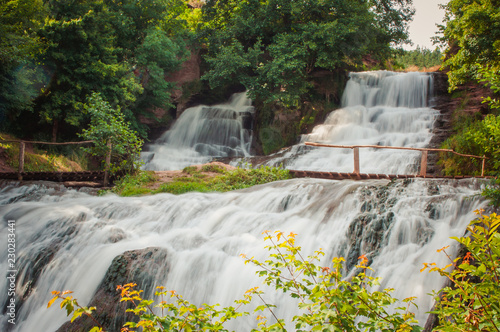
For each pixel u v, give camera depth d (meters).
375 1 30.28
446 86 25.39
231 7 30.42
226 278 7.34
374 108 25.55
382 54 31.47
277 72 25.78
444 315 3.38
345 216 8.36
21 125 21.14
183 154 27.36
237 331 6.59
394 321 3.25
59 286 8.68
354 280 3.69
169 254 8.12
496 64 16.44
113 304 7.31
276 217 9.27
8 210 12.38
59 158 20.06
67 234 10.34
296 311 6.36
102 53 21.48
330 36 26.09
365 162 19.69
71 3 20.95
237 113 28.84
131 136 16.48
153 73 25.67
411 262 6.82
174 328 3.47
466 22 17.36
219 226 9.70
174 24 29.88
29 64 20.45
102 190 14.75
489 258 3.26
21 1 19.17
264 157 23.53
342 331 3.19
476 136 8.67
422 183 9.27
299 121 26.89
